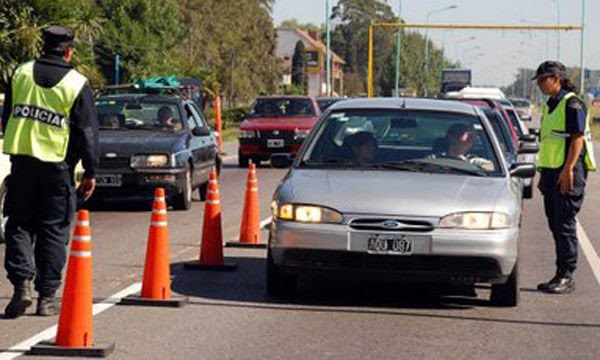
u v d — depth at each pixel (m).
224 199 48.47
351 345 19.53
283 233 22.47
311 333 20.45
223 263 27.81
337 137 25.61
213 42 182.38
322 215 22.30
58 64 21.14
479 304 23.75
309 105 73.50
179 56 139.75
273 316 21.95
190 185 43.06
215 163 47.94
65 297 18.44
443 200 22.41
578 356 19.09
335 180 23.48
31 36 63.50
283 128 70.06
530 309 23.28
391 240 21.98
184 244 32.78
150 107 43.88
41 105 20.88
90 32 69.44
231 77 184.38
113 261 29.03
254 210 32.12
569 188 25.20
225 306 22.86
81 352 18.22
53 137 20.81
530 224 40.69
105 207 43.38
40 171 20.91
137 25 120.00
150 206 43.78
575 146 25.11
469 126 25.70
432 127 25.73
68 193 21.23
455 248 21.95
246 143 70.56
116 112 43.41
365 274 22.22
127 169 40.47
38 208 21.23
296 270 22.56
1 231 32.06
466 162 24.89
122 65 118.38
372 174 24.12
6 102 21.61
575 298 24.80
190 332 20.33
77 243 18.45
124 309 22.33
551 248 33.62
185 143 42.56
